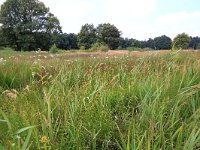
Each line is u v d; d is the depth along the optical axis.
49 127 2.21
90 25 71.06
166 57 4.60
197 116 2.40
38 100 2.99
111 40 67.81
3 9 75.56
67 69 4.30
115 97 3.08
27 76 4.87
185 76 3.51
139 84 3.31
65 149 2.14
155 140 2.14
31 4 75.62
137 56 7.38
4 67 5.84
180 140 2.01
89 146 2.24
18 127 2.35
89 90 3.18
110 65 5.55
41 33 75.81
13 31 75.31
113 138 2.36
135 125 2.36
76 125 2.38
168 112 2.70
